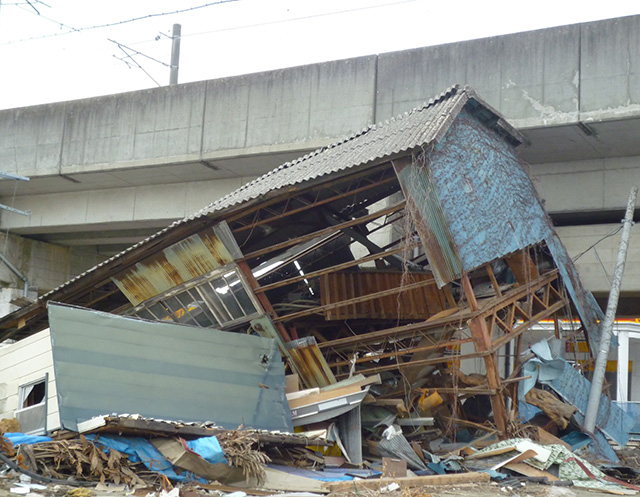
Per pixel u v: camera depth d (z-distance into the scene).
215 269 19.11
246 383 16.31
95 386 13.73
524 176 21.67
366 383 17.92
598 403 20.17
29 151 33.72
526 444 16.12
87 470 11.66
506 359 27.19
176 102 30.66
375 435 18.55
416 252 25.02
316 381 19.05
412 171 16.94
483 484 14.18
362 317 20.98
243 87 29.23
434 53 26.03
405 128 18.78
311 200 19.86
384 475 13.80
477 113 20.05
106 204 34.44
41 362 14.57
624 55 23.06
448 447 18.33
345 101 27.34
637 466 19.95
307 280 23.30
